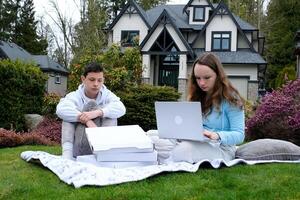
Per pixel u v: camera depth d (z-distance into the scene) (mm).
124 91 13969
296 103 9273
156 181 3852
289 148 4914
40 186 3852
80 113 4777
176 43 24500
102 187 3697
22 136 9727
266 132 9133
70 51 34562
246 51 25719
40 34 44094
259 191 3592
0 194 3656
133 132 4504
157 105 4570
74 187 3736
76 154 4820
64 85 34500
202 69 4422
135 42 23422
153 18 28328
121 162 4336
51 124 13188
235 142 4480
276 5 37812
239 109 4516
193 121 4328
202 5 27094
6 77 14086
